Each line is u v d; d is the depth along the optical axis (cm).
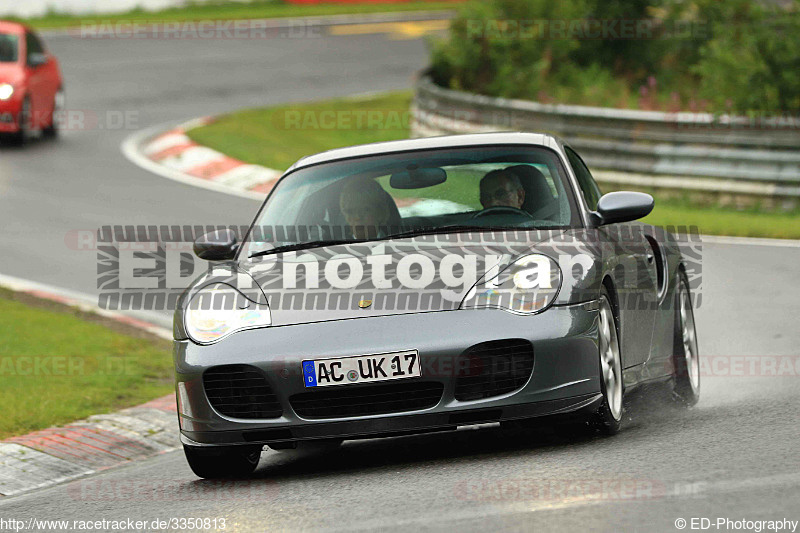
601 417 1526
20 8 10588
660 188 4459
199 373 1509
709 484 1217
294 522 1244
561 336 1462
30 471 1803
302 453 1833
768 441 1423
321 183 1797
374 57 9150
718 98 4956
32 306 3102
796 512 1093
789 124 4194
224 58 8912
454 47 6353
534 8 6300
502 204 1689
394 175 1767
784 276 2981
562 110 4753
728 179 4316
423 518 1184
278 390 1473
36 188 4853
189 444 1562
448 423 1452
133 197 4650
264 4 11575
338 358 1454
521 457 1473
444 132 5566
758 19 5062
